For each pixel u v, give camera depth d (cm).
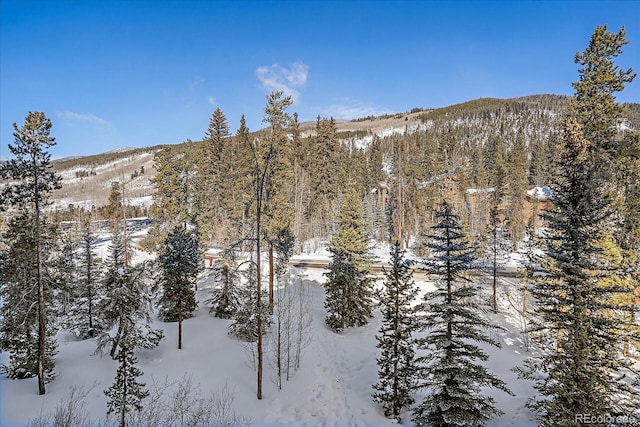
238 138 5534
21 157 1745
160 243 3853
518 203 5775
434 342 1413
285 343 2428
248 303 2117
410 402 1802
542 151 7962
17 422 1540
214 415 1692
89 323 2822
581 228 1483
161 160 3934
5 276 1995
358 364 2302
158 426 1566
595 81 2506
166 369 2094
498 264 3919
